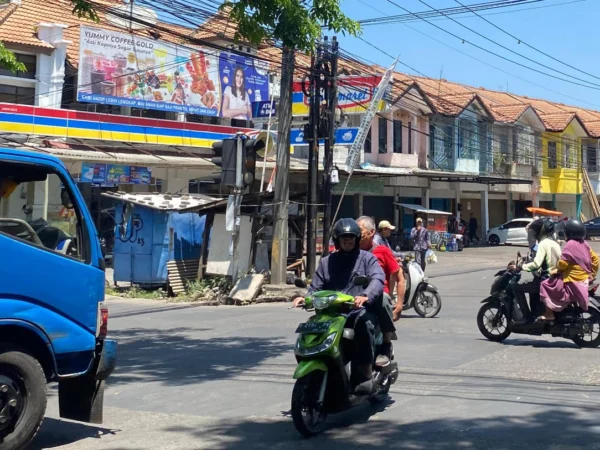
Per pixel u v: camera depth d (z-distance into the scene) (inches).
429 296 545.3
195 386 330.0
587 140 1918.1
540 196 1829.5
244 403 297.6
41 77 884.6
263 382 335.6
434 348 407.8
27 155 236.1
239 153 621.3
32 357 227.9
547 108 2001.7
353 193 1300.4
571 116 1790.1
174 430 259.3
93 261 248.4
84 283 243.3
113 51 901.2
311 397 242.8
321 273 266.5
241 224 765.9
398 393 303.0
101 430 262.7
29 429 224.5
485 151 1579.7
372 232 297.1
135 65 923.4
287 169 715.4
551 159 1801.2
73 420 277.4
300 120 993.5
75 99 933.8
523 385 314.7
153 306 658.8
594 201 1887.3
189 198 799.1
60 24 899.4
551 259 402.0
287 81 701.9
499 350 398.9
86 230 248.7
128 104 917.8
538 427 248.7
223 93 1019.3
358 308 251.4
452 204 1630.2
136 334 488.7
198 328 514.0
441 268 1040.8
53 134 845.2
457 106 1466.5
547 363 360.5
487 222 1630.2
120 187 998.4
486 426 250.8
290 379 341.1
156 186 1018.1
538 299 410.6
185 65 974.4
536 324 406.6
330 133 785.6
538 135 1733.5
